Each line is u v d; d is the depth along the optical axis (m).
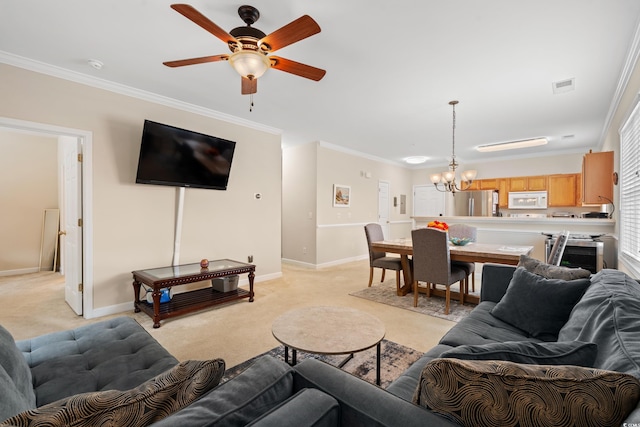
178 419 0.67
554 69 2.78
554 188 6.36
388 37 2.29
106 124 3.15
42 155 5.34
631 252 2.93
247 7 1.95
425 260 3.39
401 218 8.22
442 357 0.92
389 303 3.64
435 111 3.94
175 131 3.42
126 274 3.32
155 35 2.29
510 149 6.18
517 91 3.29
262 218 4.70
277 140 4.88
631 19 2.04
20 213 5.14
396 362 2.23
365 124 4.56
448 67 2.76
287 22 2.13
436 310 3.40
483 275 2.52
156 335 2.71
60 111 2.87
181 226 3.75
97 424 0.68
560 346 0.95
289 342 1.66
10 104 2.62
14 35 2.30
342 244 6.35
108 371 1.36
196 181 3.74
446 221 5.16
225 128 4.18
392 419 0.79
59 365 1.40
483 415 0.74
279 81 3.06
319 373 0.97
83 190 3.07
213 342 2.58
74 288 3.25
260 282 4.66
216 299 3.42
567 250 3.99
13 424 0.63
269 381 0.87
